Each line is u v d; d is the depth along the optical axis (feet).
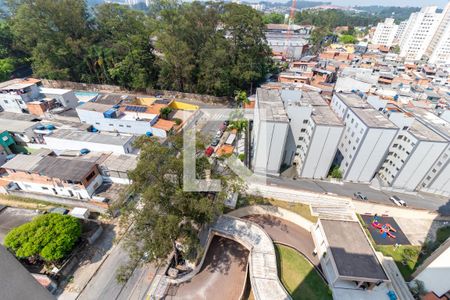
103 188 100.17
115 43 197.57
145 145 62.80
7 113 142.51
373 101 136.98
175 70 191.01
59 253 69.72
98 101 159.94
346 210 97.55
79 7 188.75
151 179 60.54
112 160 104.01
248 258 78.95
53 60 194.70
